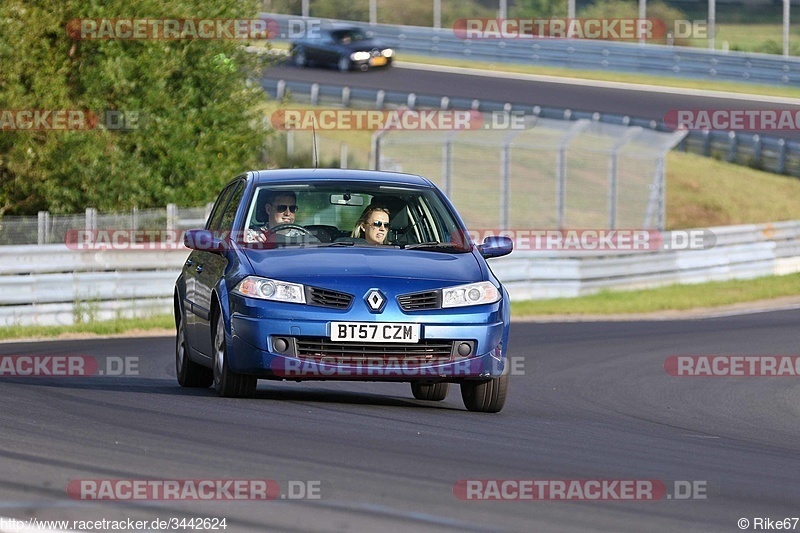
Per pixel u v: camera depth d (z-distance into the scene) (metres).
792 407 39.62
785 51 176.50
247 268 31.33
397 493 19.98
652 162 144.50
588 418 33.75
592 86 170.25
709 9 185.12
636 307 81.50
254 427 26.53
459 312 30.81
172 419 27.39
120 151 83.75
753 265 102.75
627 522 18.75
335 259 31.53
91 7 82.69
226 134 89.12
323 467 22.03
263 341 30.22
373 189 34.47
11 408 28.92
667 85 170.75
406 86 165.88
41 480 20.02
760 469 25.27
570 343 58.56
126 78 84.00
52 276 61.00
